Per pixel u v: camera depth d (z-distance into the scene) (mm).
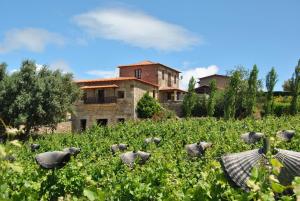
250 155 4035
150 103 46844
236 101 47406
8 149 3672
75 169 9508
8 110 35188
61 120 37844
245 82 48312
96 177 9781
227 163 3988
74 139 26156
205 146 12172
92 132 29047
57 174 9320
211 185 4379
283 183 3951
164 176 7410
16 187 8578
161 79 56656
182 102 51094
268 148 4023
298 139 13625
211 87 48562
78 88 39906
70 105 38750
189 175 9859
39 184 9047
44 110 36062
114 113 47031
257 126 24453
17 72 36406
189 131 25344
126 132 27453
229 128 25719
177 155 14125
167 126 27906
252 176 3715
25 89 35875
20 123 35156
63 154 8844
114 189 7699
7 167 3650
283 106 46656
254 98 45906
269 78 46656
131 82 46844
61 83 37219
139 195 6961
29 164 12156
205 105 51531
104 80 47500
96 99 48031
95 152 19766
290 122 26359
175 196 5762
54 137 27531
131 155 10211
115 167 10086
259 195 3660
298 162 4012
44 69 37281
